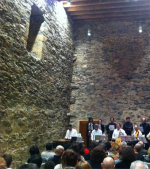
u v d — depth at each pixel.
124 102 7.25
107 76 7.65
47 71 5.43
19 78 4.03
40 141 4.88
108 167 1.86
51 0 5.95
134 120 6.99
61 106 6.59
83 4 7.14
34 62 4.68
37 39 5.19
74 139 4.97
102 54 7.93
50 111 5.60
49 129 5.49
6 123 3.58
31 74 4.52
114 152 3.40
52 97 5.78
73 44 8.21
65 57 7.10
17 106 3.94
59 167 2.18
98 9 7.54
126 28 7.99
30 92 4.46
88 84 7.72
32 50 5.11
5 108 3.56
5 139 3.54
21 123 4.06
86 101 7.56
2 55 3.53
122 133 5.69
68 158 2.05
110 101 7.37
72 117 7.48
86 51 8.10
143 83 7.28
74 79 7.86
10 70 3.74
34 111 4.62
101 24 8.28
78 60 8.05
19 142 3.96
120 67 7.64
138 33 7.82
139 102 7.13
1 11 3.55
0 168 1.88
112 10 7.50
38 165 2.33
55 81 6.05
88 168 1.68
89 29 8.28
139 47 7.67
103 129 6.55
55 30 6.20
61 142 5.49
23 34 4.28
